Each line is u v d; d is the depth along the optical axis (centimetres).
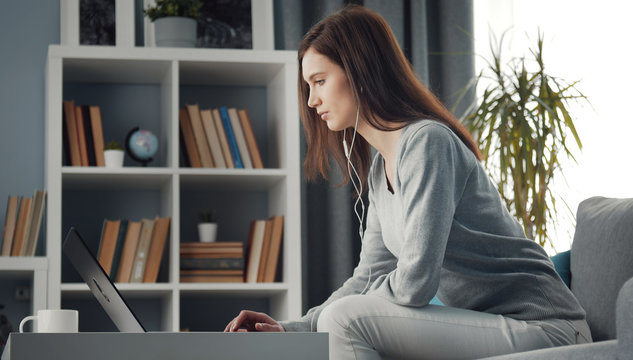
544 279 172
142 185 352
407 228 167
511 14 393
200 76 354
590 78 356
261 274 331
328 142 208
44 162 351
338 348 164
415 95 184
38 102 355
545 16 379
